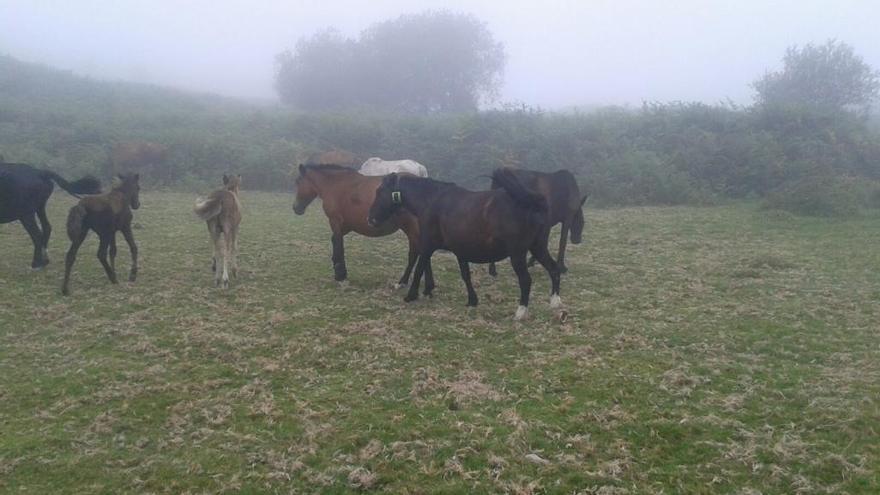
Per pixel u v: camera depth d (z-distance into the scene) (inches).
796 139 719.1
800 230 477.7
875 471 148.3
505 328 259.1
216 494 142.9
